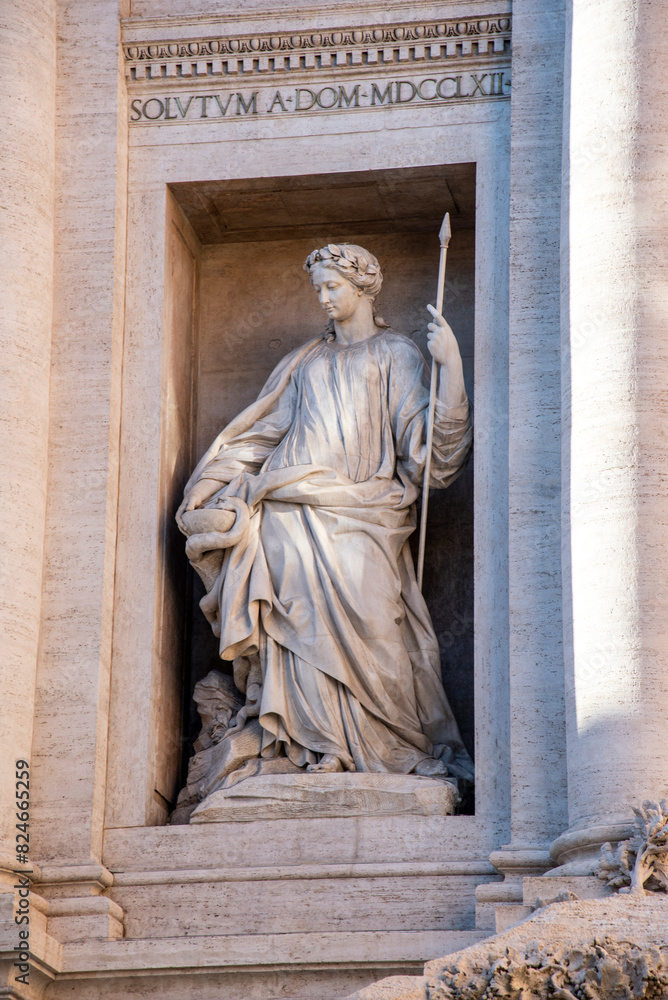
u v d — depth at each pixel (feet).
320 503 165.58
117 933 153.58
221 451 171.42
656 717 144.97
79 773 158.30
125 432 170.30
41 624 162.61
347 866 153.58
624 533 149.48
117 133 175.83
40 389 166.81
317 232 185.78
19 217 169.37
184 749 171.01
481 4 173.99
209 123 177.47
